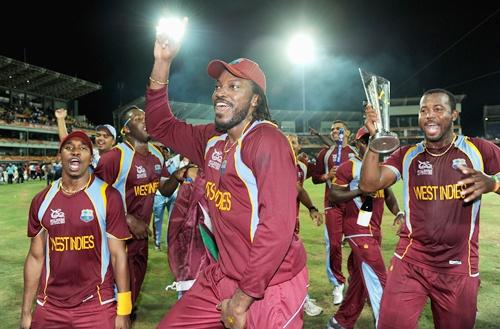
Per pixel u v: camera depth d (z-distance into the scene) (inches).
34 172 1489.9
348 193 148.9
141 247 157.8
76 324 108.7
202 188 144.3
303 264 93.0
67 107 2497.5
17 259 277.0
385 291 116.6
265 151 82.4
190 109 2240.4
